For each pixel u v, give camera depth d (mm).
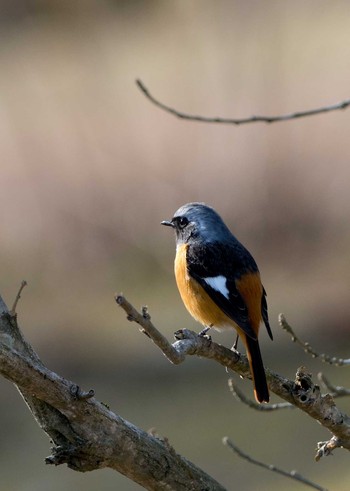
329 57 21578
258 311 6273
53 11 27922
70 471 10656
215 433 11219
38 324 16078
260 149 18922
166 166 19562
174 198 18984
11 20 28609
